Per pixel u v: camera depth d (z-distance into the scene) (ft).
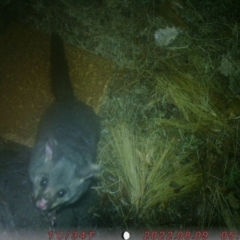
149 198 3.03
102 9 3.65
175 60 3.56
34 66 3.22
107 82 3.32
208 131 3.33
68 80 2.99
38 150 2.69
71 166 2.56
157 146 3.22
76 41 3.49
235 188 3.18
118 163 3.13
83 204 2.96
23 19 3.44
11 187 2.72
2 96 3.08
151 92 3.42
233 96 3.49
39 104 3.13
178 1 3.76
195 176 3.15
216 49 3.65
